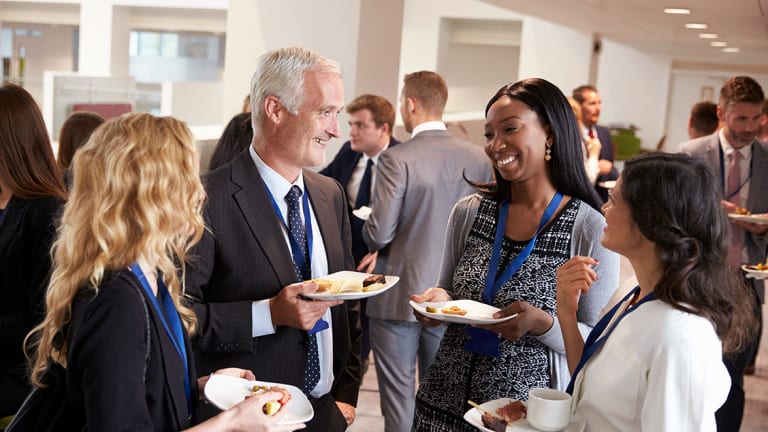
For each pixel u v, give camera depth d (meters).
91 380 1.40
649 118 16.42
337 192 2.36
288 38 5.50
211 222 2.02
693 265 1.53
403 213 3.54
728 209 4.05
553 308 2.15
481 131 10.84
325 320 2.21
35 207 2.41
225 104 5.72
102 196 1.46
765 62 15.19
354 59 5.32
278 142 2.10
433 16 14.56
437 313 2.10
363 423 4.32
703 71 16.02
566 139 2.16
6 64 21.14
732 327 1.57
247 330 1.99
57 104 10.70
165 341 1.51
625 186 1.62
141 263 1.50
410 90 3.62
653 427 1.48
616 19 8.50
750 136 4.13
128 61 18.48
